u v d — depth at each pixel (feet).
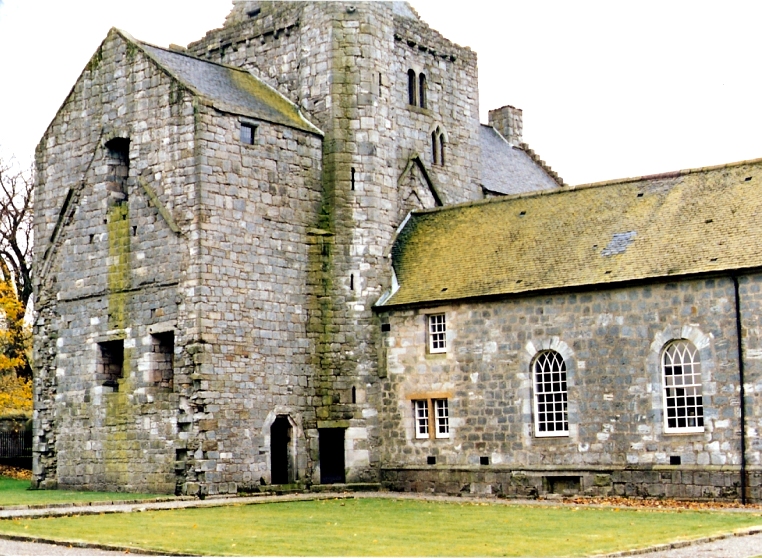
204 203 149.18
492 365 150.61
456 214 168.86
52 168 169.37
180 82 152.46
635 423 139.54
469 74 189.16
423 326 157.48
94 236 162.09
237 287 151.53
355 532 104.47
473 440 151.64
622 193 156.15
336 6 166.91
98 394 159.33
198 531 104.63
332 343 160.35
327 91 165.89
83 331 162.20
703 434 135.23
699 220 143.95
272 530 106.01
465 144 186.70
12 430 210.59
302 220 160.66
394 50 173.88
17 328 215.51
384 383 160.35
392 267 165.48
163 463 150.61
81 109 165.58
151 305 153.58
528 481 146.61
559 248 151.84
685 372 137.59
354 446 158.81
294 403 156.46
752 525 108.47
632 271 140.87
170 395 150.71
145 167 155.94
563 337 145.18
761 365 132.05
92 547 93.45
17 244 233.35
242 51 176.65
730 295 134.41
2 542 97.19
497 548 92.22
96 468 158.92
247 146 154.92
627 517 117.60
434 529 106.83
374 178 165.48
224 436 147.95
